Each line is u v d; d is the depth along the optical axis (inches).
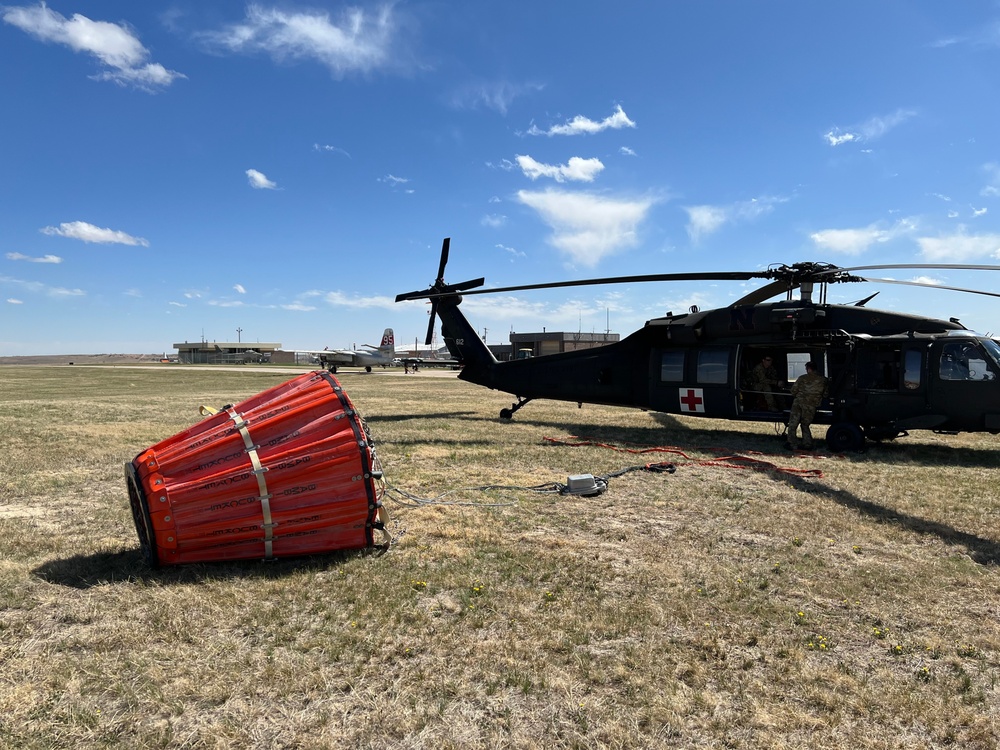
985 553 203.2
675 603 162.4
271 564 188.4
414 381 1397.6
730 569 187.5
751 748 104.8
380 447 414.3
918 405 380.2
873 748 105.1
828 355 443.8
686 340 455.5
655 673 127.8
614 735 107.5
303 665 129.2
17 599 159.3
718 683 125.1
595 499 276.1
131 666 128.0
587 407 747.4
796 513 251.8
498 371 581.3
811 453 402.6
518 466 354.3
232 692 119.3
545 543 212.1
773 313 411.2
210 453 183.0
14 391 1047.6
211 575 177.9
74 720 109.3
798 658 134.7
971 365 365.7
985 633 146.9
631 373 491.5
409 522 235.3
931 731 110.0
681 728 109.8
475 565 190.1
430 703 116.7
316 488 188.9
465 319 598.5
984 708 117.1
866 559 198.4
